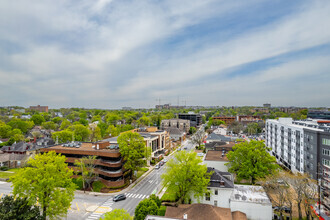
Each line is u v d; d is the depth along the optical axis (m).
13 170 76.75
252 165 59.41
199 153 102.69
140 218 38.12
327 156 57.97
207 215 36.16
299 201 43.47
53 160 43.09
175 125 194.00
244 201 42.25
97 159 63.41
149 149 74.38
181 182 47.06
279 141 98.19
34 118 185.12
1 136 123.69
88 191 58.53
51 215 37.41
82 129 114.38
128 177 68.00
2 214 29.67
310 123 87.00
